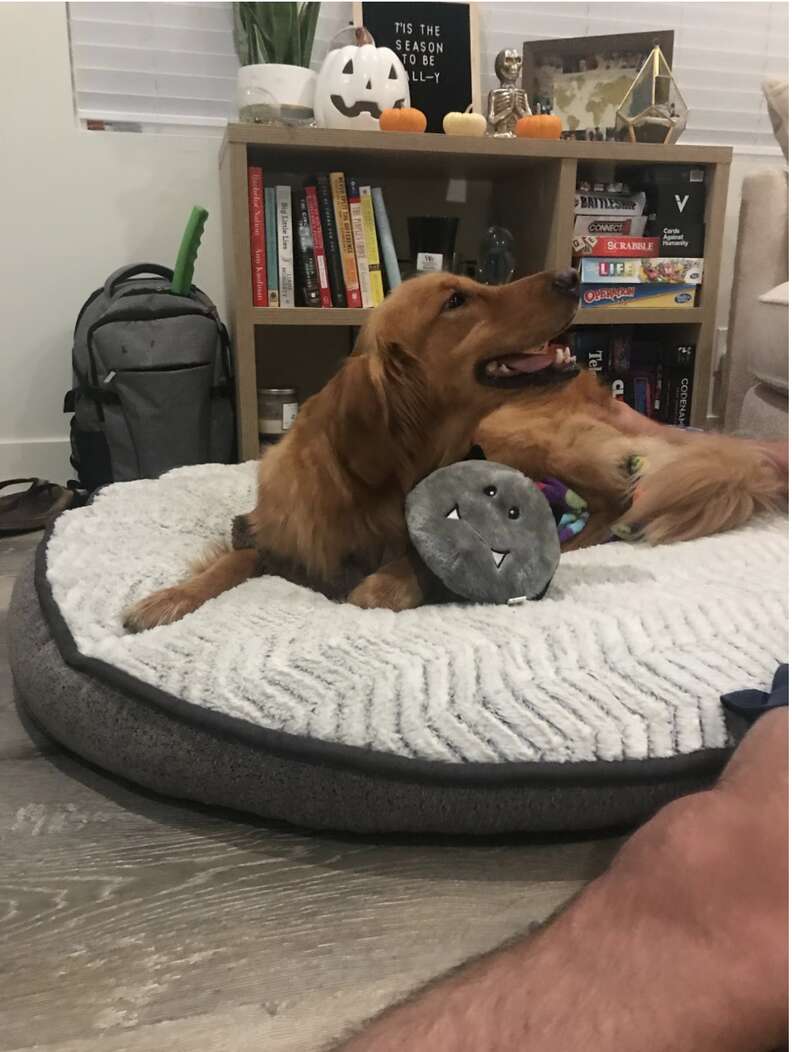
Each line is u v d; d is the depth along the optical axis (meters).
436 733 0.84
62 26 2.16
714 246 2.28
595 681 0.89
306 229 2.11
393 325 1.12
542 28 2.56
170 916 0.77
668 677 0.90
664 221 2.26
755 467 1.45
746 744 0.73
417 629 0.99
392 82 2.15
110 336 2.00
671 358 2.41
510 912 0.77
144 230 2.34
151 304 2.02
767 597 1.08
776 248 2.30
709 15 2.69
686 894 0.59
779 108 2.23
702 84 2.77
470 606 1.06
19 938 0.75
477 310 1.14
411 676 0.89
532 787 0.83
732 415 2.45
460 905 0.78
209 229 2.38
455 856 0.85
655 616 1.01
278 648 0.95
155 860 0.85
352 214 2.14
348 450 1.12
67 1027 0.66
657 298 2.29
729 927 0.56
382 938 0.75
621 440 1.52
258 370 2.54
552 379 1.20
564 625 0.99
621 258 2.24
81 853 0.86
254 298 2.08
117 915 0.77
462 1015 0.55
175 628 1.01
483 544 1.06
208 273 2.41
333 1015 0.66
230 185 1.99
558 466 1.50
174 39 2.34
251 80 2.11
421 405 1.13
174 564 1.27
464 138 2.05
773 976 0.53
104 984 0.70
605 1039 0.52
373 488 1.14
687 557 1.28
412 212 2.54
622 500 1.50
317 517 1.16
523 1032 0.53
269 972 0.71
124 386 2.03
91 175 2.27
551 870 0.83
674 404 2.42
